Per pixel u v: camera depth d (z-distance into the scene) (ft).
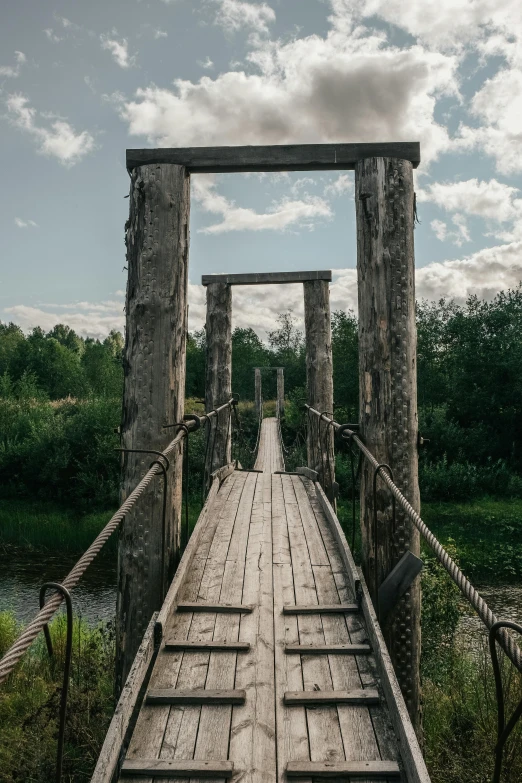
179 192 13.47
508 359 67.31
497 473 59.26
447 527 48.11
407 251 13.37
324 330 28.40
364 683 9.62
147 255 13.29
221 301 28.73
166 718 8.79
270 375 126.82
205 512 17.80
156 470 10.96
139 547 13.11
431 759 14.19
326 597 12.57
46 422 67.51
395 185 13.37
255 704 9.11
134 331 13.28
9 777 13.25
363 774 7.68
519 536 45.83
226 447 28.55
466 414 70.64
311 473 26.43
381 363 13.21
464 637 24.41
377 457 13.25
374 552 13.24
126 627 13.14
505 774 13.03
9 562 43.55
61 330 308.19
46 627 5.37
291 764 7.77
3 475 62.90
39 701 17.43
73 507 58.49
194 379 117.19
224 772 7.67
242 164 13.57
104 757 7.37
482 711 15.56
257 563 14.47
